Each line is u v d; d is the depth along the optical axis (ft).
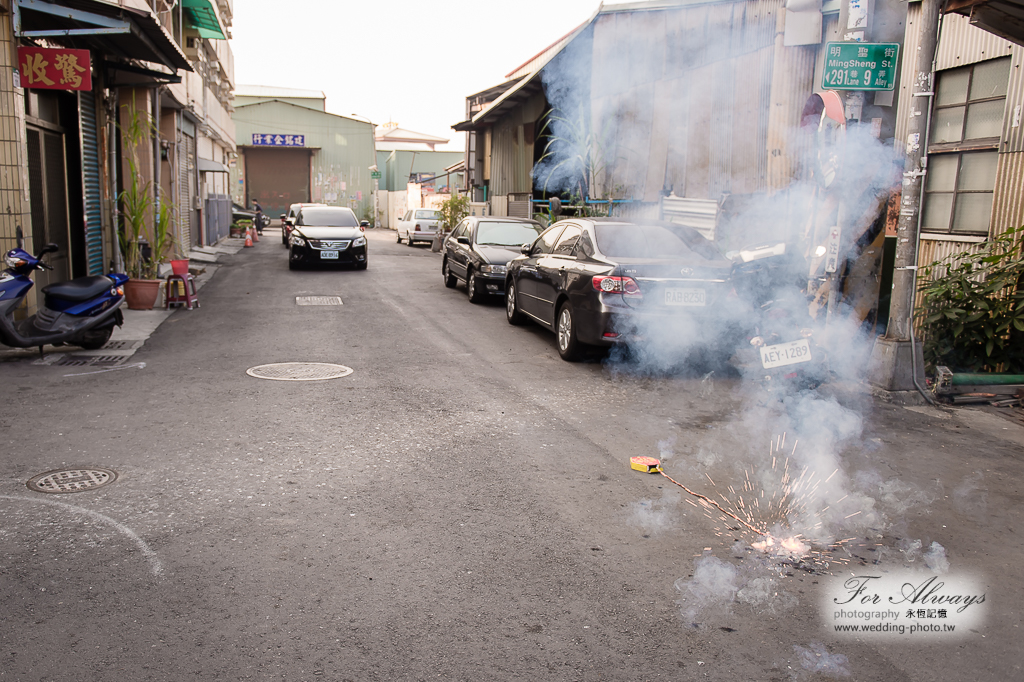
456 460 15.94
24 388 20.74
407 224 97.09
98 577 10.57
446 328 33.27
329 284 49.67
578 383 23.26
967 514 13.91
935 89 26.30
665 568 11.42
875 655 9.41
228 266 62.03
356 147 172.24
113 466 14.93
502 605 10.21
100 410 18.81
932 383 22.61
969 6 20.84
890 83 25.12
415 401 20.63
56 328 24.77
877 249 27.20
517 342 30.27
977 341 22.98
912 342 22.04
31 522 12.25
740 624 9.96
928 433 18.98
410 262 69.51
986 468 16.51
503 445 17.03
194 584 10.46
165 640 9.15
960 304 23.07
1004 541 12.80
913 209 21.86
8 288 23.56
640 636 9.60
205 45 77.82
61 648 8.92
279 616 9.75
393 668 8.77
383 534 12.25
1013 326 22.82
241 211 130.31
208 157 90.74
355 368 24.63
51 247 24.93
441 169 178.70
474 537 12.25
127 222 41.16
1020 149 22.52
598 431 18.31
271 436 17.17
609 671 8.86
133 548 11.47
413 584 10.68
